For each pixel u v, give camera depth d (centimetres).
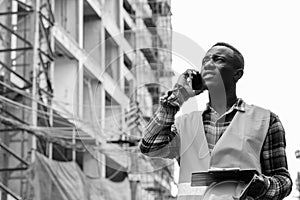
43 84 1959
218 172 259
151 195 1962
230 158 265
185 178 270
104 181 2081
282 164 272
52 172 1678
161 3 2825
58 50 2572
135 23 2920
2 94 1745
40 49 1806
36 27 1797
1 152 1684
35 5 1816
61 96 2558
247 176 257
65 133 1794
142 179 2011
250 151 266
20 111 1783
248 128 269
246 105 275
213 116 274
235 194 256
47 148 1909
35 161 1642
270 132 273
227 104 273
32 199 1598
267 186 254
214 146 268
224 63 268
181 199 269
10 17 1888
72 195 1730
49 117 1827
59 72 2598
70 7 2745
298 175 613
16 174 1734
